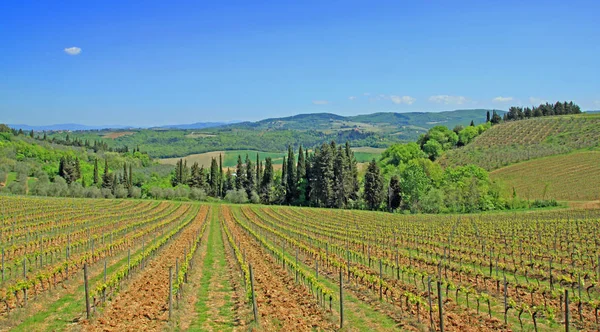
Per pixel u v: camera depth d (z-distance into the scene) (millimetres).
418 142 186750
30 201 78250
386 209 105062
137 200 105312
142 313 20250
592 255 33812
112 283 23453
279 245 45812
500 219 68875
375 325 19141
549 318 17906
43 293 23344
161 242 41062
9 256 34406
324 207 109688
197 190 122750
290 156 120375
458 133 184500
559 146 134625
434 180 110438
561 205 88938
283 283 27641
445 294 24125
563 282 26516
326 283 27828
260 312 20828
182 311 21047
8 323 18688
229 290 26250
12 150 145375
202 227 59969
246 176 133500
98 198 108438
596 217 65250
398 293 24328
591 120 153125
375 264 34188
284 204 121625
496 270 28797
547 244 40156
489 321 19156
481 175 101625
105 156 184125
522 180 111812
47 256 35219
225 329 18891
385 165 143000
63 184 112625
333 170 110000
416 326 18719
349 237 51531
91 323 18781
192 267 32156
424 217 78875
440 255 36969
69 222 57250
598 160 114062
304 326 18812
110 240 44656
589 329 17922
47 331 17984
